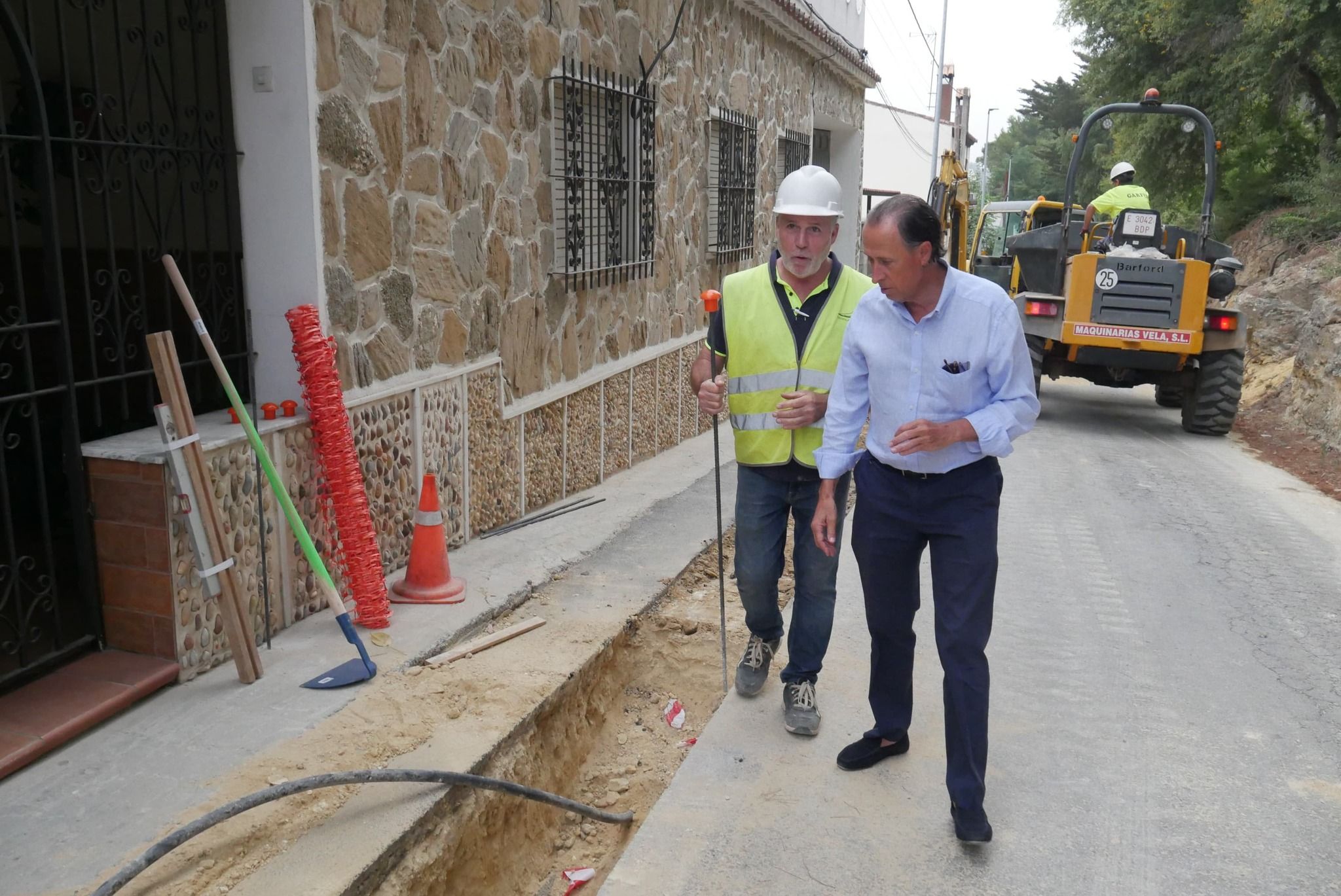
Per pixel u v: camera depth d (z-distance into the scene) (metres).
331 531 4.34
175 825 2.75
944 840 3.08
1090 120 11.12
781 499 3.67
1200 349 10.34
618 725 4.41
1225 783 3.45
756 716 3.87
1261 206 19.61
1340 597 5.46
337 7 4.14
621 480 7.34
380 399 4.54
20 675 3.33
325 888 2.53
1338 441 9.63
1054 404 13.05
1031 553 6.11
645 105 7.33
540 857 3.62
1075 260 10.54
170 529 3.47
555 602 4.71
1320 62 16.56
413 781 2.97
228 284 4.17
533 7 5.75
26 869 2.55
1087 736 3.76
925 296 2.97
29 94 3.27
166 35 3.85
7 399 3.28
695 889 2.85
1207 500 7.71
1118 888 2.87
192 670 3.63
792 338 3.51
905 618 3.29
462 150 5.14
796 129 11.98
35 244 4.11
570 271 6.31
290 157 4.04
